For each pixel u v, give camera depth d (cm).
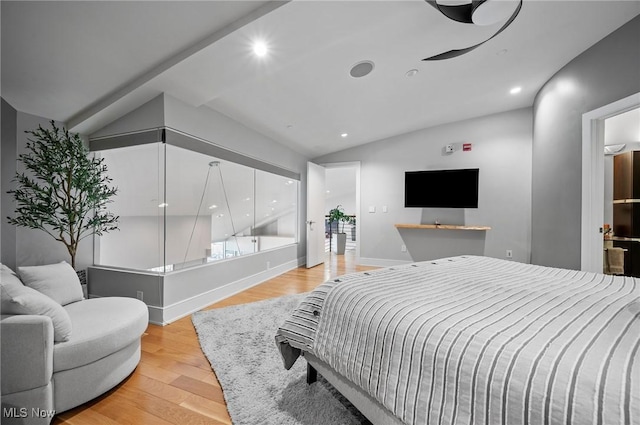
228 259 336
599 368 65
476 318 97
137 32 185
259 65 226
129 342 164
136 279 263
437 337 90
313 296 154
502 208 416
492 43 247
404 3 186
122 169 275
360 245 511
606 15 218
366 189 505
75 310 175
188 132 275
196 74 226
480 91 342
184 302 271
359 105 344
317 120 375
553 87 314
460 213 440
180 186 275
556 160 313
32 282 178
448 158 445
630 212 352
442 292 128
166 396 153
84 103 250
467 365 79
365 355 110
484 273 168
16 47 182
